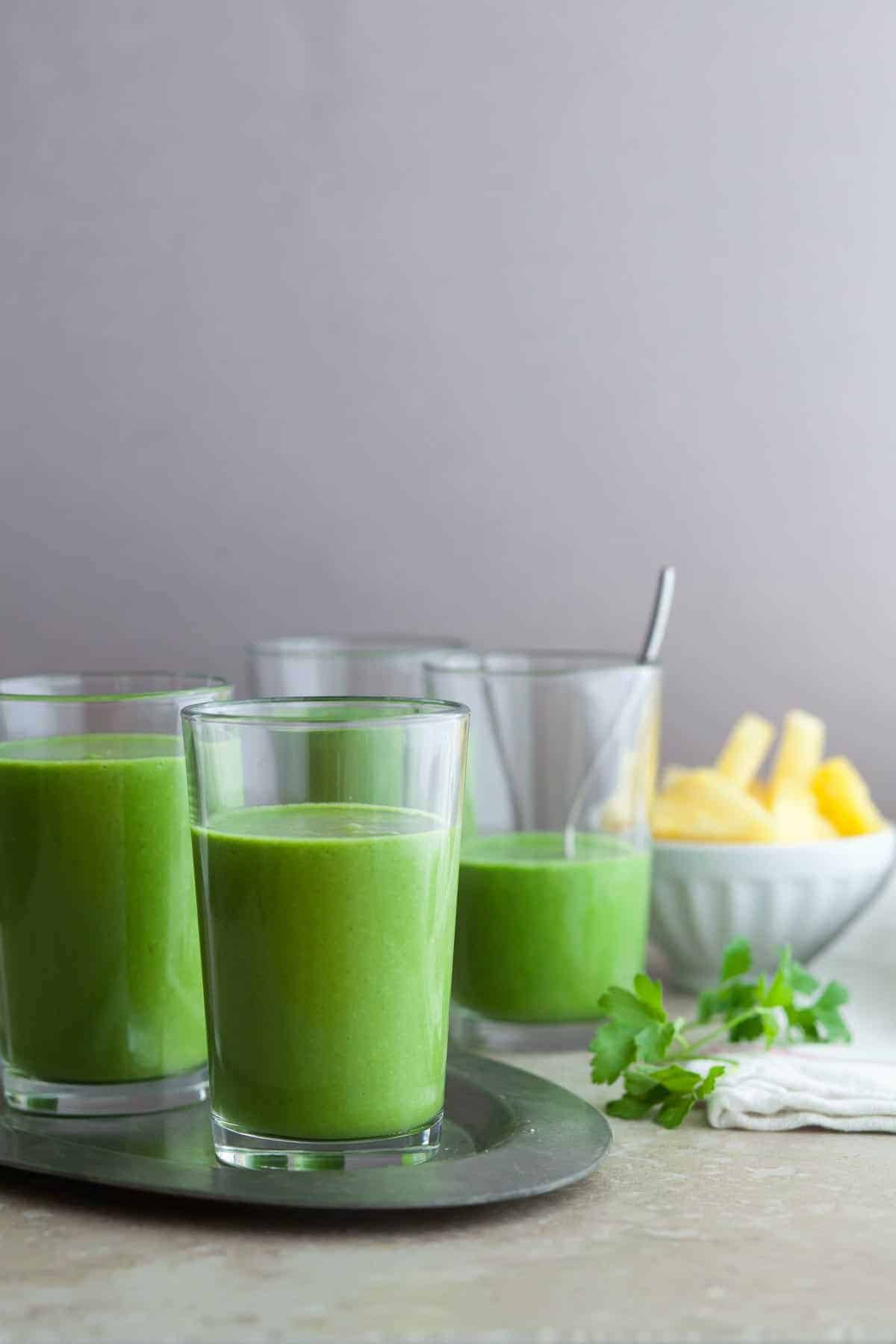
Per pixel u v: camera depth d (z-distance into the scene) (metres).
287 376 2.09
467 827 1.22
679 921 1.38
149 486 2.11
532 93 2.03
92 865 0.97
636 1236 0.82
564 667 1.32
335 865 0.84
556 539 2.07
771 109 2.02
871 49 2.00
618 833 1.23
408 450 2.08
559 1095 0.99
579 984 1.20
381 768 0.87
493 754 1.22
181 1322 0.71
